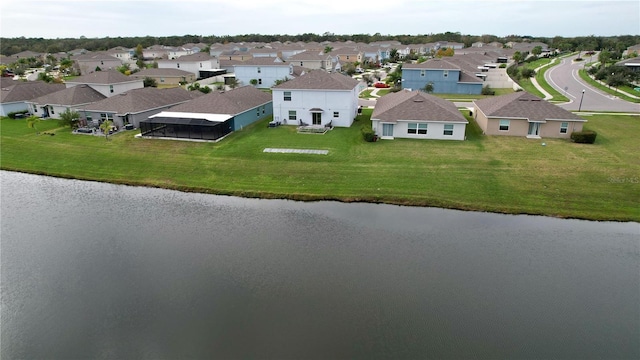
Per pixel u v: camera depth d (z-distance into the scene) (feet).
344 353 51.13
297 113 159.12
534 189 97.96
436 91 249.55
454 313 58.44
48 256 75.05
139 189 106.11
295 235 80.69
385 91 252.01
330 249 75.36
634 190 96.32
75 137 147.43
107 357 51.90
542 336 54.29
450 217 87.30
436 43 571.69
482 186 99.86
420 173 107.65
